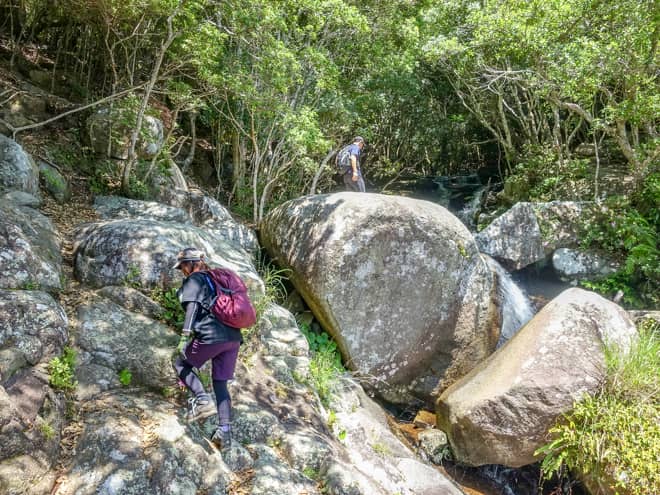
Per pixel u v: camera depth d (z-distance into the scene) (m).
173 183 7.18
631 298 7.78
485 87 12.27
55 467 2.83
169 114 8.66
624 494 4.01
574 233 8.76
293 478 3.24
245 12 5.76
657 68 8.07
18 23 8.76
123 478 2.81
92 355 3.54
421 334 5.72
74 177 6.16
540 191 10.80
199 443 3.21
